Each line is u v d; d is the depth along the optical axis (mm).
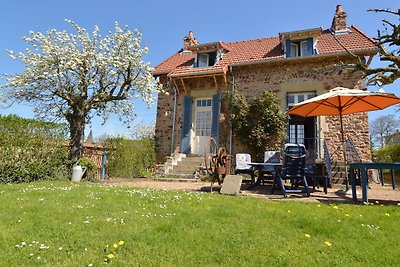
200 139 11922
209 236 2643
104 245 2369
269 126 10297
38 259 2064
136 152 11047
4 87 9359
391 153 13242
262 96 10688
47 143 7957
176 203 4266
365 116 9586
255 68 11391
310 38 10852
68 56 9391
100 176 9766
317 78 10359
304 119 10797
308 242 2547
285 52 11000
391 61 6105
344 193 6117
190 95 12141
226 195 5422
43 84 9266
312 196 5676
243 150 10812
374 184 8977
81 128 9258
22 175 7156
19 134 7352
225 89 11586
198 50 12492
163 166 10508
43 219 3131
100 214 3432
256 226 2992
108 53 10219
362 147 9414
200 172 9875
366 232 2854
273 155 8281
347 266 2045
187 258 2145
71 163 8711
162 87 12156
